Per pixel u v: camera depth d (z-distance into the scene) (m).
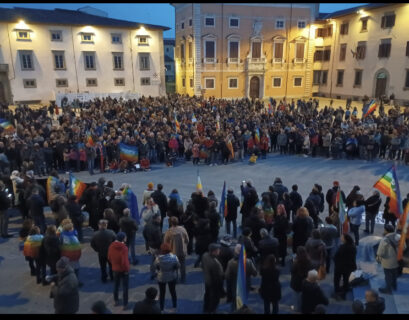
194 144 20.03
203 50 47.19
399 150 19.75
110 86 44.81
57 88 41.84
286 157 21.47
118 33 44.09
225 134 20.55
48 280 8.16
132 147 17.95
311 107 33.84
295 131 21.77
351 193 10.99
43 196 11.14
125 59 45.09
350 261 7.51
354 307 5.69
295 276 6.96
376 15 40.88
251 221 8.86
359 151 20.47
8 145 16.62
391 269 7.59
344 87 47.50
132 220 8.95
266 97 50.81
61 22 40.22
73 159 17.83
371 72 42.41
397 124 22.66
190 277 8.61
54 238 7.79
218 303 7.07
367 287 8.16
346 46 46.47
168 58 72.94
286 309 7.29
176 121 22.44
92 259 9.59
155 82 47.44
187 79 50.56
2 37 38.00
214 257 6.88
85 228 11.59
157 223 8.52
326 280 8.48
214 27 47.06
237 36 47.97
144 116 26.28
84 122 23.31
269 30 49.00
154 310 5.64
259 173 17.98
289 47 50.44
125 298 7.27
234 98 49.94
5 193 10.60
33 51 39.84
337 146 20.34
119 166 18.31
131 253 9.16
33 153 16.47
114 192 10.58
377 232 11.15
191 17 46.81
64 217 9.88
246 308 5.49
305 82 52.34
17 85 39.59
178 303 7.52
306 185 15.95
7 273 8.78
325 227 8.73
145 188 15.50
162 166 19.58
